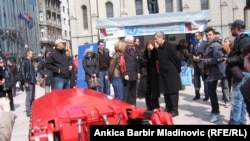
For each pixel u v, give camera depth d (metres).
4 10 45.03
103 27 16.95
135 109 4.26
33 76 9.57
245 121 5.91
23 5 56.91
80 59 13.40
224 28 59.91
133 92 8.52
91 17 62.47
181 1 60.44
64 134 3.71
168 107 7.97
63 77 8.90
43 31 83.31
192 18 16.22
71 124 3.79
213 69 6.88
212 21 60.34
